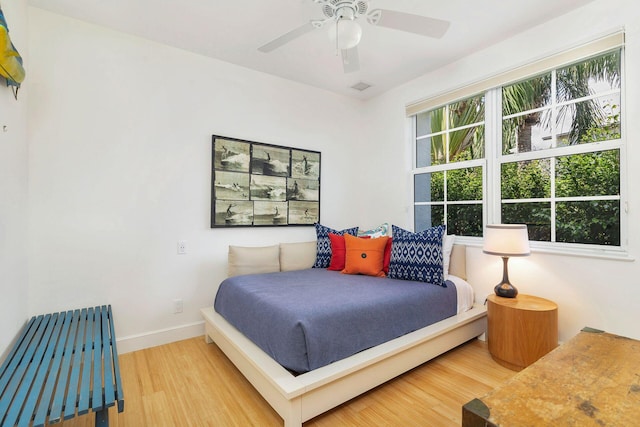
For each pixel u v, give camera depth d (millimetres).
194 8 2154
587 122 2248
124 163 2453
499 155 2725
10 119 1694
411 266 2564
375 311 1943
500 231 2311
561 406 893
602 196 2164
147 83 2551
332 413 1696
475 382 1998
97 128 2346
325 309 1791
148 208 2553
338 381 1655
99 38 2357
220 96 2906
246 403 1791
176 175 2680
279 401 1573
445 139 3158
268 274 2783
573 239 2299
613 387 990
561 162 2373
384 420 1644
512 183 2654
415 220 3424
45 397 1181
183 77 2715
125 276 2459
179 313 2693
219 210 2871
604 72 2166
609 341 1336
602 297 2100
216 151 2855
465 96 2855
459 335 2416
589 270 2158
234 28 2396
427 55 2814
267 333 1813
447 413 1700
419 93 3271
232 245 2953
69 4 2107
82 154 2291
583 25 2158
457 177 3047
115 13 2211
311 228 3508
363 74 3201
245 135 3053
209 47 2674
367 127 3893
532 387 992
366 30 2402
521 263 2516
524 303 2203
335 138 3723
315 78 3307
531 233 2525
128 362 2273
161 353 2426
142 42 2527
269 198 3182
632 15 1966
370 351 1847
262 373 1650
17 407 1113
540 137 2488
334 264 3041
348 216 3848
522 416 851
